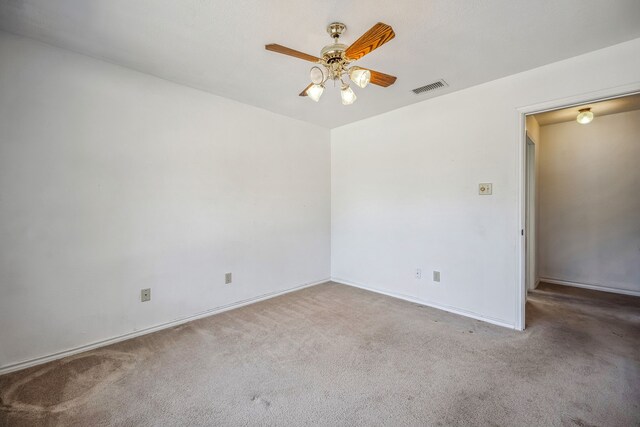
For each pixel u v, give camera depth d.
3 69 2.02
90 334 2.38
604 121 3.93
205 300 3.07
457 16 1.86
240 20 1.90
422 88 3.00
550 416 1.60
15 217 2.06
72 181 2.29
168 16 1.87
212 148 3.12
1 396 1.78
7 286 2.04
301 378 1.97
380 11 1.81
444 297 3.23
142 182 2.64
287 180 3.88
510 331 2.68
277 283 3.76
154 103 2.71
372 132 3.93
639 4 1.76
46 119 2.17
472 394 1.79
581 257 4.12
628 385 1.86
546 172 4.36
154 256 2.72
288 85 2.91
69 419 1.59
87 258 2.36
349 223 4.26
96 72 2.39
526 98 2.64
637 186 3.75
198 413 1.64
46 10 1.80
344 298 3.65
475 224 2.98
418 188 3.44
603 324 2.81
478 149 2.95
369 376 1.99
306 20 1.90
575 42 2.18
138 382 1.92
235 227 3.32
